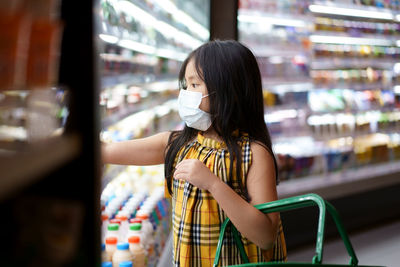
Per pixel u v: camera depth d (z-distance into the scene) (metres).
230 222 1.52
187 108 1.67
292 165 4.23
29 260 0.73
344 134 4.84
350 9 4.89
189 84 1.71
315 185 4.18
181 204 1.67
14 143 0.64
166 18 3.21
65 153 0.74
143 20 2.79
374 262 3.60
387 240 4.13
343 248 3.86
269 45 4.17
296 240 3.78
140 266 1.94
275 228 1.54
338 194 4.24
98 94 0.85
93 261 0.80
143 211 2.29
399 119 5.45
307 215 3.83
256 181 1.59
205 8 4.04
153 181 2.91
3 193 0.55
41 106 0.71
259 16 4.01
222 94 1.63
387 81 5.32
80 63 0.83
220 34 3.25
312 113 4.59
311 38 4.59
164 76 3.33
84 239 0.80
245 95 1.66
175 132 1.87
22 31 0.66
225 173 1.61
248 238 1.49
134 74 2.66
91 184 0.81
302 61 4.48
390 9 5.29
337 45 4.85
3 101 0.64
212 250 1.59
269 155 1.64
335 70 4.84
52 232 0.76
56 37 0.75
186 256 1.60
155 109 3.21
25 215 0.73
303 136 4.48
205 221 1.60
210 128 1.74
